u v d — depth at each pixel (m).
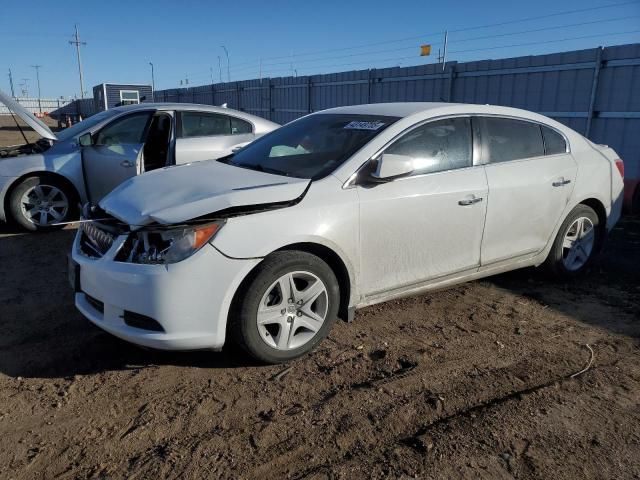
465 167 4.11
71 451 2.64
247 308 3.21
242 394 3.13
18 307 4.35
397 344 3.77
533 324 4.17
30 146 7.04
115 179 6.56
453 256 4.09
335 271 3.66
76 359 3.52
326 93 15.73
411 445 2.70
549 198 4.57
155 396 3.11
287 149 4.18
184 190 3.49
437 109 4.12
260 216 3.23
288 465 2.55
